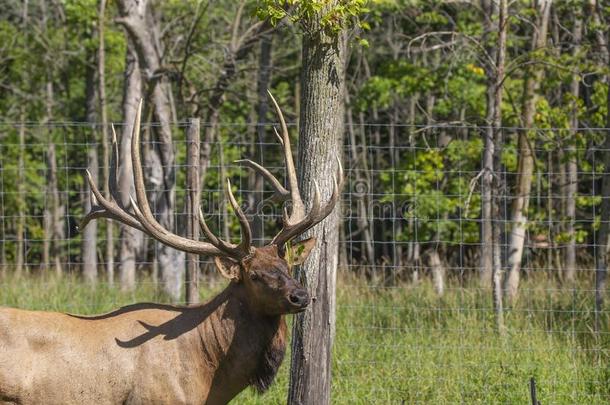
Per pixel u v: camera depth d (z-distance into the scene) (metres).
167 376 7.46
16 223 30.52
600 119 17.48
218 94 19.62
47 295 13.49
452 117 25.00
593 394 10.21
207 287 14.73
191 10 24.12
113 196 7.97
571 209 19.72
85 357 7.34
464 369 10.73
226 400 7.76
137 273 20.70
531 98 16.47
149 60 17.52
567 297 13.25
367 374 10.78
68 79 29.34
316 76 8.41
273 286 7.30
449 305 12.90
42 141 30.59
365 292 13.48
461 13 21.42
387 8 19.62
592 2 16.39
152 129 18.81
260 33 18.64
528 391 10.13
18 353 7.22
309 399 8.48
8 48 27.77
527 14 17.11
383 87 21.59
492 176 14.21
